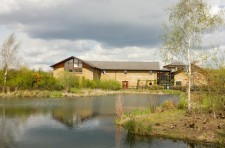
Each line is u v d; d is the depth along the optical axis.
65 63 70.56
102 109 31.75
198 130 18.77
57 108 32.31
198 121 20.53
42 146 17.00
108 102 38.91
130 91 60.94
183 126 19.73
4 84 49.97
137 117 23.12
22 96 45.62
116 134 19.69
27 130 20.92
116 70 75.94
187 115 22.61
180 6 26.08
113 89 63.75
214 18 25.56
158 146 16.77
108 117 26.36
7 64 53.44
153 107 26.30
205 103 24.20
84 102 38.84
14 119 25.08
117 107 24.31
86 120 24.77
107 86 63.12
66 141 18.00
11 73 53.94
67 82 53.12
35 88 50.56
